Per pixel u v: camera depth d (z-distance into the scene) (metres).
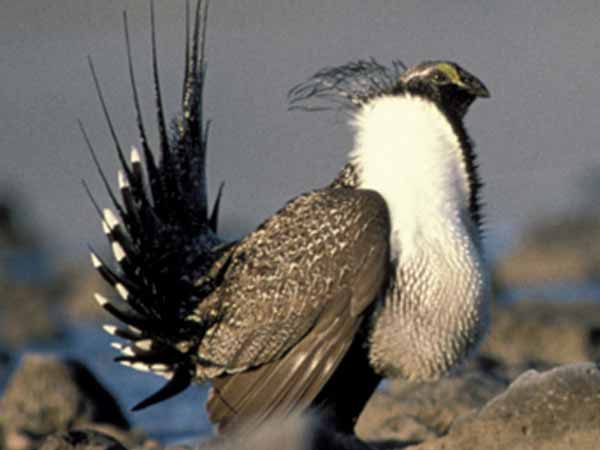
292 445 9.90
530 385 10.06
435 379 10.16
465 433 10.16
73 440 10.66
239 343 10.28
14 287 24.42
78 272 26.00
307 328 10.05
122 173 10.77
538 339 16.27
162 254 10.66
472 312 9.98
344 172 10.55
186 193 11.00
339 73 10.79
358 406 10.28
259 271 10.29
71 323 21.89
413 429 12.04
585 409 9.84
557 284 22.05
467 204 10.28
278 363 10.18
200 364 10.52
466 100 10.47
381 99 10.48
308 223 10.19
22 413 13.84
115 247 10.60
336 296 9.98
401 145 10.23
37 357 14.08
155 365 10.77
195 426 14.05
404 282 9.94
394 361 10.06
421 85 10.40
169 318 10.58
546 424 9.91
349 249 9.98
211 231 11.10
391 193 10.09
